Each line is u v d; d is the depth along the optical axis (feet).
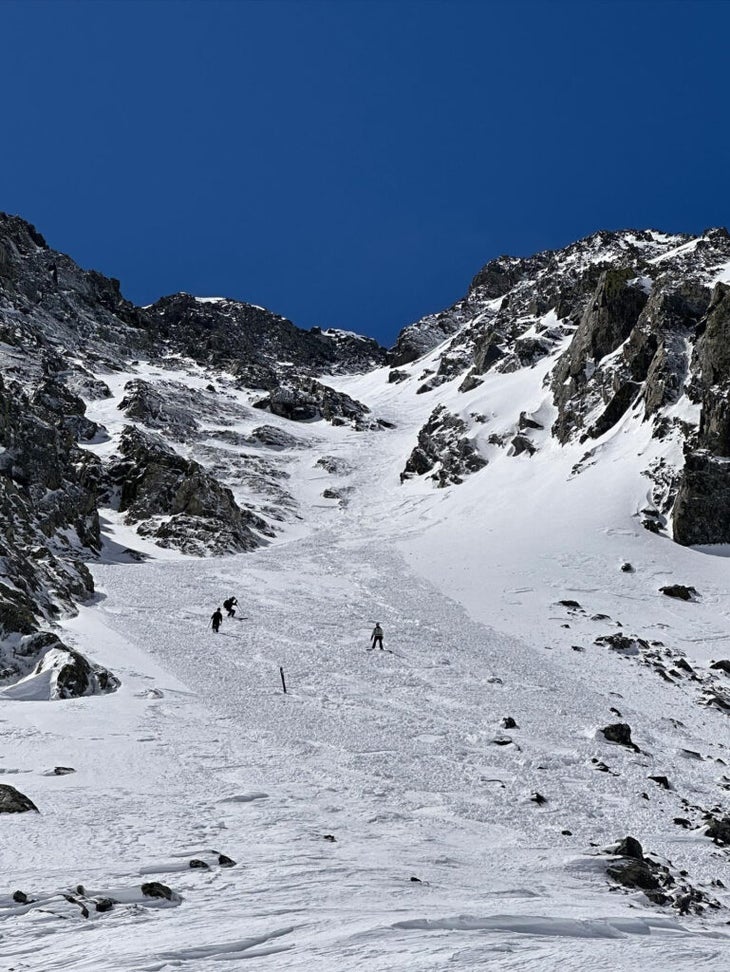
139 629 152.76
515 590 203.82
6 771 72.08
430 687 128.47
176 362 540.11
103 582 195.42
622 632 179.93
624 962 30.89
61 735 86.74
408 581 211.82
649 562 220.84
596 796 85.05
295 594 197.26
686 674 154.71
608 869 58.59
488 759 95.04
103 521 261.85
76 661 111.04
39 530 201.05
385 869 50.78
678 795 90.58
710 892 59.57
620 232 622.54
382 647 151.23
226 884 44.65
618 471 265.13
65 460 272.10
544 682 137.69
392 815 69.72
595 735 108.37
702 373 262.67
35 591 151.64
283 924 36.88
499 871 55.62
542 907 45.03
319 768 83.71
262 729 97.66
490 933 36.04
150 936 35.22
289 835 57.98
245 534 269.64
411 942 33.68
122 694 109.19
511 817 74.23
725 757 111.14
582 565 219.41
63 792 65.51
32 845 50.29
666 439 263.29
